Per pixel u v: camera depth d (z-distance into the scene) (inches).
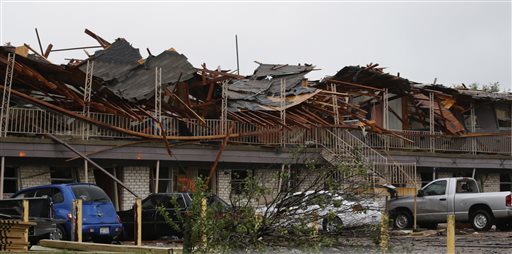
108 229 1644.9
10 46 2176.4
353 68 2731.3
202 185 926.4
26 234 1224.2
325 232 924.0
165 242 1764.3
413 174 2674.7
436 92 2938.0
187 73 2397.9
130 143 2236.7
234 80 2792.8
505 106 3223.4
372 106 2957.7
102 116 2247.8
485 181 2987.2
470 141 2947.8
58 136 2150.6
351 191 928.3
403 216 2154.3
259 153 2445.9
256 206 923.4
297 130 2519.7
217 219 911.7
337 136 2564.0
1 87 2130.9
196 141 2342.5
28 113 2129.7
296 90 2672.2
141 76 2375.7
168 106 2400.3
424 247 1466.5
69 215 1583.4
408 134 2790.4
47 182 2176.4
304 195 924.0
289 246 914.7
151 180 2322.8
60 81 2297.0
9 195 2134.6
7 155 2066.9
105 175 2293.3
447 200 2095.2
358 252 930.1
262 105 2596.0
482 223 2054.6
